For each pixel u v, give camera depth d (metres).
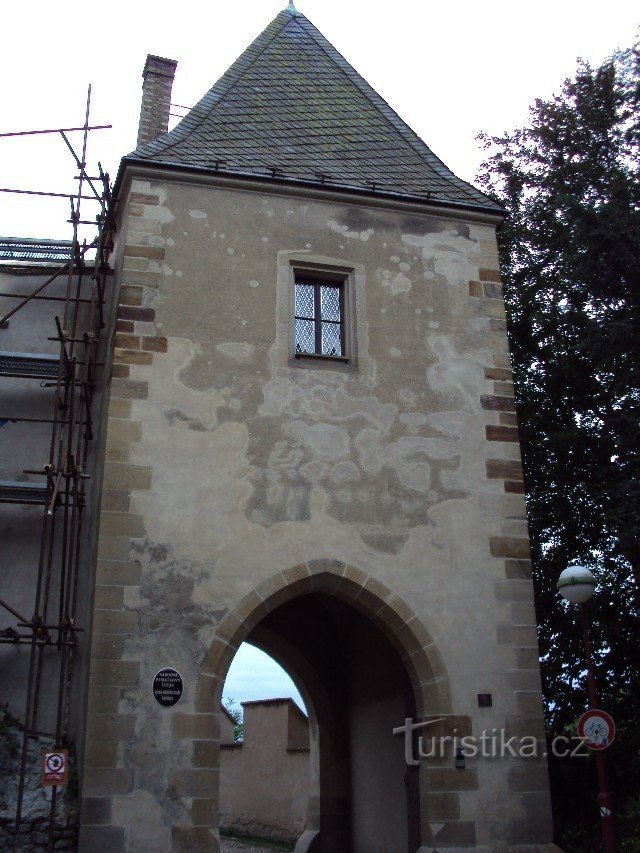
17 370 11.83
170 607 9.09
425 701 9.52
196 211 10.83
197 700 8.84
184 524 9.41
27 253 13.86
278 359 10.40
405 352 10.91
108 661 8.74
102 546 9.11
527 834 9.20
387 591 9.77
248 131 12.35
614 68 16.48
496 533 10.36
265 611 9.42
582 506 15.21
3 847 8.47
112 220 11.99
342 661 14.41
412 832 9.88
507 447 10.81
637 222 12.98
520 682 9.77
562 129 16.84
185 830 8.39
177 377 9.98
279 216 11.12
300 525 9.77
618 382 13.76
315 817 14.12
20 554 11.26
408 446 10.46
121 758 8.46
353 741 13.84
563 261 15.02
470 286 11.52
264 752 21.36
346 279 11.20
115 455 9.47
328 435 10.23
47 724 10.39
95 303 12.05
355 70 14.79
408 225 11.59
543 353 16.53
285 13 15.76
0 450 11.85
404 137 13.38
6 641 10.17
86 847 8.12
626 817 11.01
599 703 13.91
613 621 14.08
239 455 9.85
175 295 10.34
